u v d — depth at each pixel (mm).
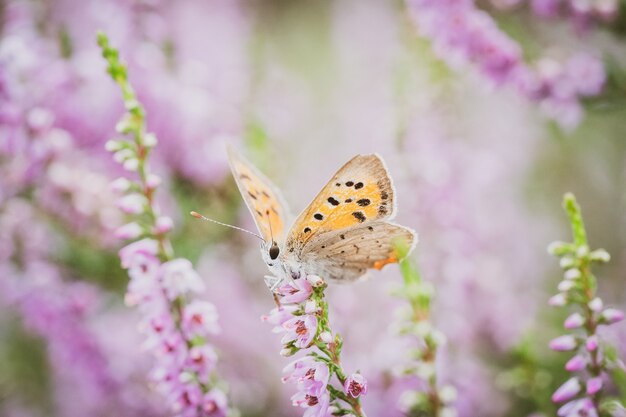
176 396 218
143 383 270
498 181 302
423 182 273
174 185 271
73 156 265
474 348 272
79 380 271
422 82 278
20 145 256
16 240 265
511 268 291
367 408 247
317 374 203
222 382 222
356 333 262
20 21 273
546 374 242
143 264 219
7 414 290
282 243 226
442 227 272
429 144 275
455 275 269
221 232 275
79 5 279
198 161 267
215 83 288
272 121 300
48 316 266
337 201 221
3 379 294
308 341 205
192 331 219
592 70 267
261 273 279
